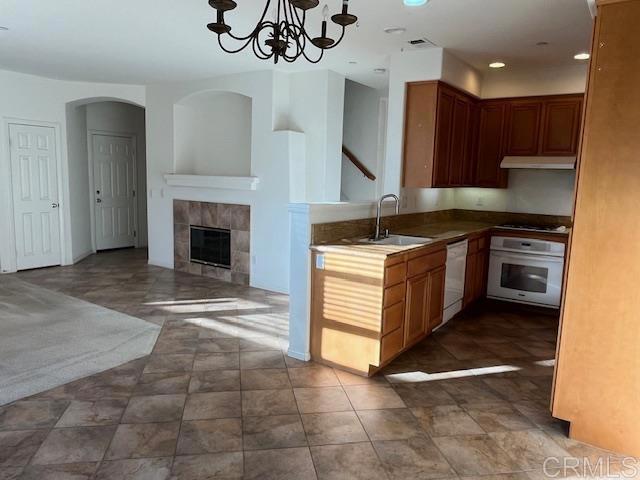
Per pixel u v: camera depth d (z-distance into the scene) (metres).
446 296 4.12
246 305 4.80
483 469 2.20
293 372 3.22
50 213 6.40
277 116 5.30
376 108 6.25
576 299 2.40
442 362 3.49
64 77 6.04
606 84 2.21
